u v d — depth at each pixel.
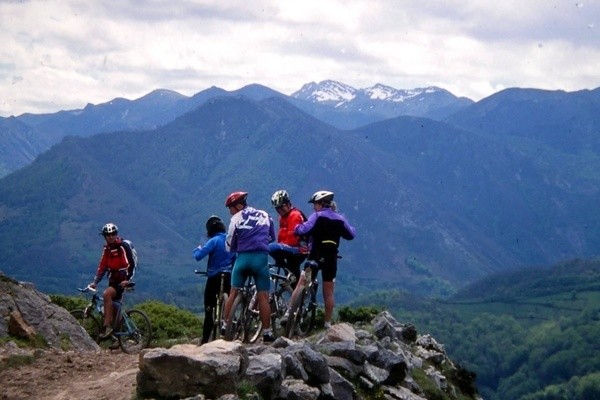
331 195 16.56
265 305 14.95
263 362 11.12
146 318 18.45
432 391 15.16
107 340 19.89
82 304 24.38
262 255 14.90
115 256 18.17
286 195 17.02
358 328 17.27
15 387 13.07
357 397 12.78
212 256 16.17
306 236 16.80
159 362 10.45
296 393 11.12
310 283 16.00
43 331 17.89
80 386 12.58
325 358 12.64
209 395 10.32
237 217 14.96
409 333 18.28
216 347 10.86
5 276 19.22
